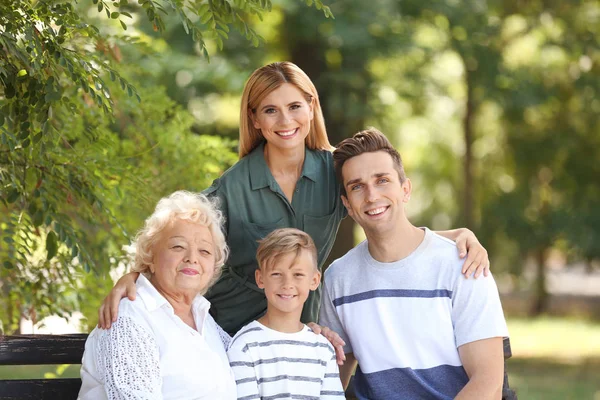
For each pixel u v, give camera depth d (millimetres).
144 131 6918
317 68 13578
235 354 4387
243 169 4988
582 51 19359
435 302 4496
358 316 4629
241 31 5148
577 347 19516
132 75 7449
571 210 21562
